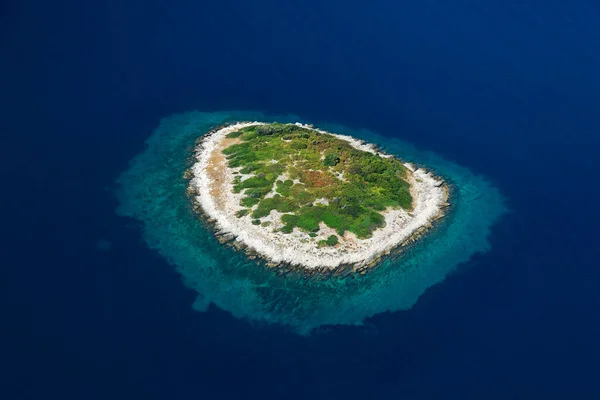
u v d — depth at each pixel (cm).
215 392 8012
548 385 8719
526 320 9788
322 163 12206
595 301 10312
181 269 9906
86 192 11206
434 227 11562
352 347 8962
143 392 7869
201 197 11412
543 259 11156
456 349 9125
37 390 7675
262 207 11112
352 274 10256
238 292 9656
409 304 9856
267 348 8775
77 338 8438
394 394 8331
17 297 8881
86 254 9881
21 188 10962
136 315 8950
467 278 10531
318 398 8131
